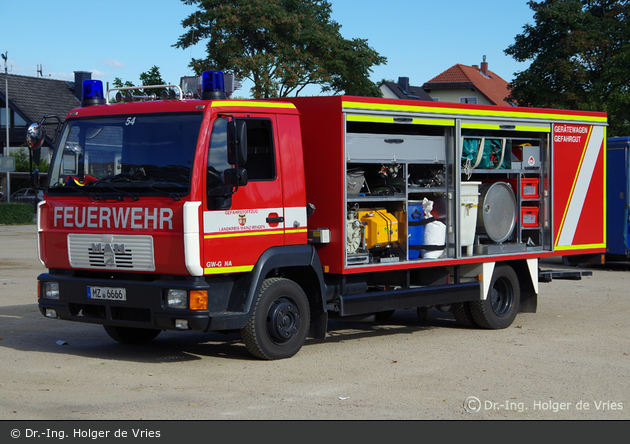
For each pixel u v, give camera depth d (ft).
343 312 27.76
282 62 101.14
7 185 133.90
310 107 27.81
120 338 29.14
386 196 29.22
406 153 29.76
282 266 25.95
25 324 33.53
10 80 165.48
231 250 24.45
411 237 30.40
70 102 173.47
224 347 28.94
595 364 26.04
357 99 27.48
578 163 37.35
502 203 34.12
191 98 26.14
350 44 108.68
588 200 37.91
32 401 20.58
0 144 164.25
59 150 26.55
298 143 26.84
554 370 25.05
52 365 25.22
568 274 38.01
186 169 23.86
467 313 33.50
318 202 27.68
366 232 28.66
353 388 22.39
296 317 26.73
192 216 23.48
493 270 33.50
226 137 24.57
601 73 102.58
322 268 27.63
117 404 20.35
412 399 21.18
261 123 25.76
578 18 106.11
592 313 38.22
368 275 29.76
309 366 25.40
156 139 24.72
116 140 25.46
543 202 36.11
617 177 59.41
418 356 27.32
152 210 24.17
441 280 32.30
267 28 100.83
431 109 30.35
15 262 62.49
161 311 24.11
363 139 27.96
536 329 33.60
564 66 102.63
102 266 25.30
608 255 61.67
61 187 26.23
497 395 21.76
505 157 34.32
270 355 26.04
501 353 27.96
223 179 24.25
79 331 32.01
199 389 22.08
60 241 26.20
